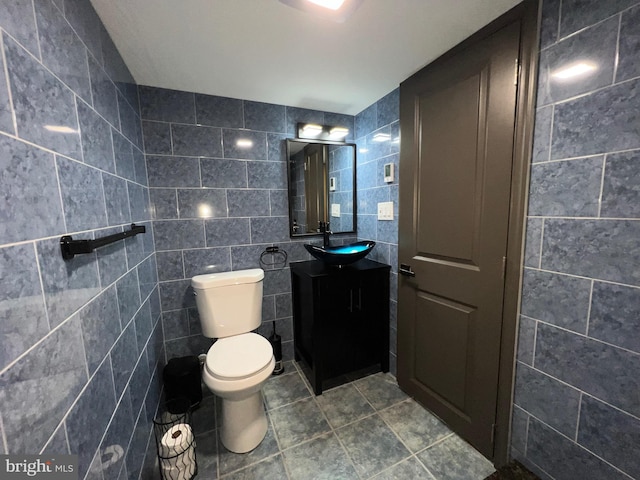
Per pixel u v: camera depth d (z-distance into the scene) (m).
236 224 1.98
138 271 1.32
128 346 1.07
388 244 1.95
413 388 1.74
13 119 0.51
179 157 1.79
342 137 2.23
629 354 0.84
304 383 1.94
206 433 1.53
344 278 1.82
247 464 1.33
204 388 1.93
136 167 1.46
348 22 1.12
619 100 0.81
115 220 1.06
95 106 0.93
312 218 2.19
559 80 0.95
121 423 0.93
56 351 0.59
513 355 1.17
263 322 2.14
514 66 1.07
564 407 1.01
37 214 0.57
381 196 1.99
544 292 1.05
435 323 1.55
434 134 1.46
